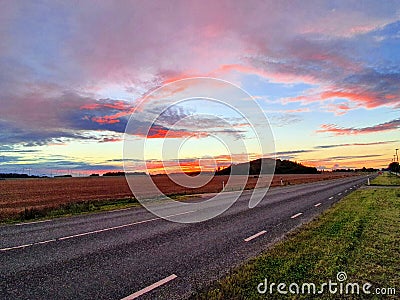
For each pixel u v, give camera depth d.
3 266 5.07
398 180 43.19
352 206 12.66
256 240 6.88
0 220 11.38
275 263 5.06
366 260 5.15
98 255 5.70
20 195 32.44
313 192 22.97
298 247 6.04
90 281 4.37
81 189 40.72
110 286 4.19
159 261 5.30
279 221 9.50
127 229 8.36
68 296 3.88
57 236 7.54
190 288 4.10
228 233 7.69
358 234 7.07
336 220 9.12
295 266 4.90
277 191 24.89
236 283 4.21
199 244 6.53
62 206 14.73
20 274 4.68
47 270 4.86
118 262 5.26
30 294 3.94
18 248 6.29
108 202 17.61
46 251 6.01
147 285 4.21
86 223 9.69
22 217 11.80
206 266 5.02
